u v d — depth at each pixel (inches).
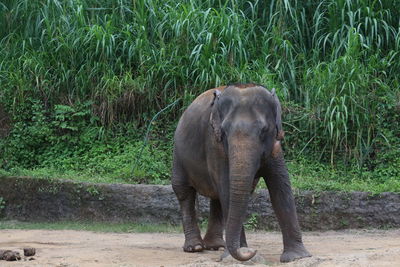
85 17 724.0
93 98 666.2
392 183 554.6
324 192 535.5
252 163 301.6
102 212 552.1
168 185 551.8
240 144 303.3
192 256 373.4
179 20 671.1
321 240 466.6
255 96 315.6
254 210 533.0
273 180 340.8
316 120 625.0
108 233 501.0
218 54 658.2
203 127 360.2
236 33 666.8
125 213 547.8
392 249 363.9
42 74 679.1
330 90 628.4
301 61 688.4
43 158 657.6
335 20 684.7
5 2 735.1
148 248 409.1
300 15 710.5
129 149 637.3
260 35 709.3
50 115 674.2
